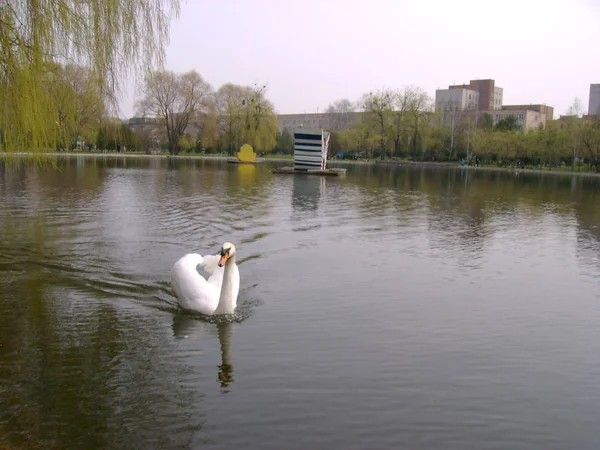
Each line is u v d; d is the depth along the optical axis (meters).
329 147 104.75
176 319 8.26
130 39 9.76
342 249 13.77
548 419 5.68
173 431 5.24
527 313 9.03
